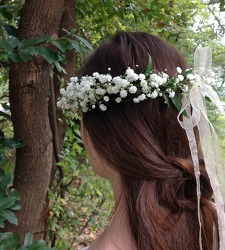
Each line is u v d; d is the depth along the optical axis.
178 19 2.67
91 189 2.42
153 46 0.74
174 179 0.67
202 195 0.72
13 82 1.45
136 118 0.68
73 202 2.48
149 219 0.64
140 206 0.65
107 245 0.68
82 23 2.62
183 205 0.67
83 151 2.44
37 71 1.43
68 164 2.29
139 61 0.72
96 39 2.71
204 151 0.71
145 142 0.67
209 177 0.70
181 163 0.68
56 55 1.36
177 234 0.65
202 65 0.74
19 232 1.52
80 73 0.80
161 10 2.46
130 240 0.66
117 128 0.68
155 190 0.67
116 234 0.68
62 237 2.19
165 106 0.70
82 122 0.75
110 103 0.70
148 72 0.69
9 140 1.47
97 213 2.53
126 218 0.68
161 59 0.73
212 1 3.44
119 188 0.70
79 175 2.39
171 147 0.70
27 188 1.52
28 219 1.53
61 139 2.23
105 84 0.69
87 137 0.75
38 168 1.52
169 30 2.87
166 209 0.66
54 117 2.06
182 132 0.71
